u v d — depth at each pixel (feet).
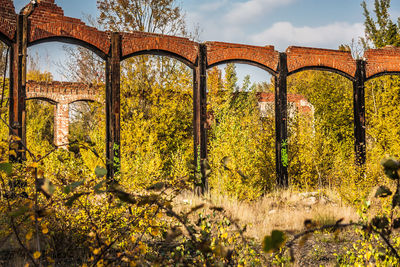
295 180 42.47
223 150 34.12
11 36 30.73
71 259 14.64
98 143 43.52
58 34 32.60
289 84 95.81
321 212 26.99
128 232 12.89
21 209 6.53
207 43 39.19
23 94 30.78
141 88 51.19
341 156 45.88
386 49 47.52
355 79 45.68
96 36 34.45
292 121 44.96
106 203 15.35
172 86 51.72
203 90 38.70
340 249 18.94
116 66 35.04
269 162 41.91
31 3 31.48
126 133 45.27
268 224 24.57
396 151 43.65
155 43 36.81
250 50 40.96
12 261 13.23
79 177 15.26
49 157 17.99
